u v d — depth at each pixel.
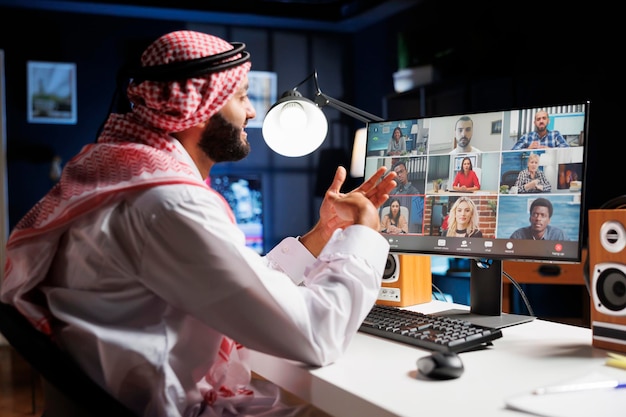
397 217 1.56
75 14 5.73
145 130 1.16
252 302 1.03
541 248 1.33
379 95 6.42
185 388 1.09
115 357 1.02
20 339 1.00
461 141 1.48
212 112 1.18
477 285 1.51
